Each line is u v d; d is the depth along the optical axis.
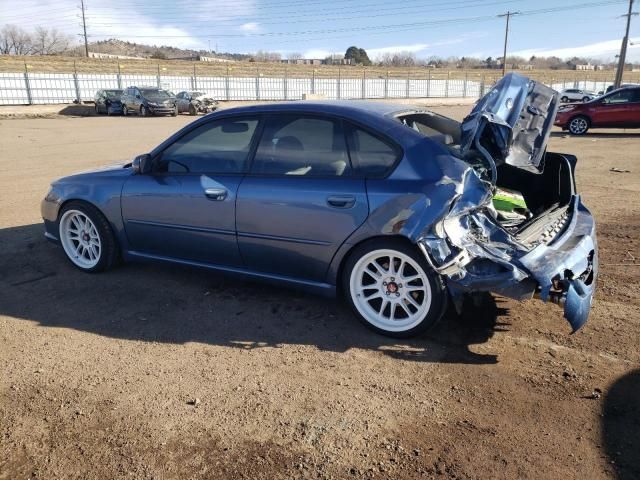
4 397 2.99
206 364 3.33
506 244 3.47
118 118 29.12
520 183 4.94
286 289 4.46
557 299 3.25
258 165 4.01
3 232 6.21
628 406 2.84
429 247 3.34
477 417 2.79
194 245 4.32
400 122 3.75
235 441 2.62
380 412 2.84
